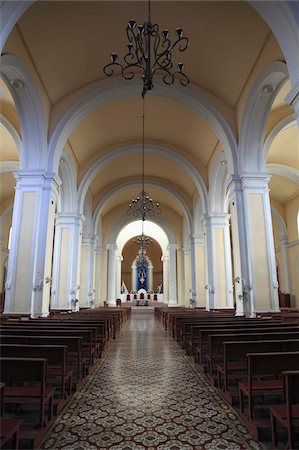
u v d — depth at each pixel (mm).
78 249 13125
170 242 22125
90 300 16547
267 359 3074
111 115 12172
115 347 7824
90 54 8883
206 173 14172
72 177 13023
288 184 16250
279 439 2854
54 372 3984
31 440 2688
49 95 9500
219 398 3955
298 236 16703
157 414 3438
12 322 6496
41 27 7492
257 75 8188
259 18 7125
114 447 2713
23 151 9344
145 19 7891
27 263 8836
